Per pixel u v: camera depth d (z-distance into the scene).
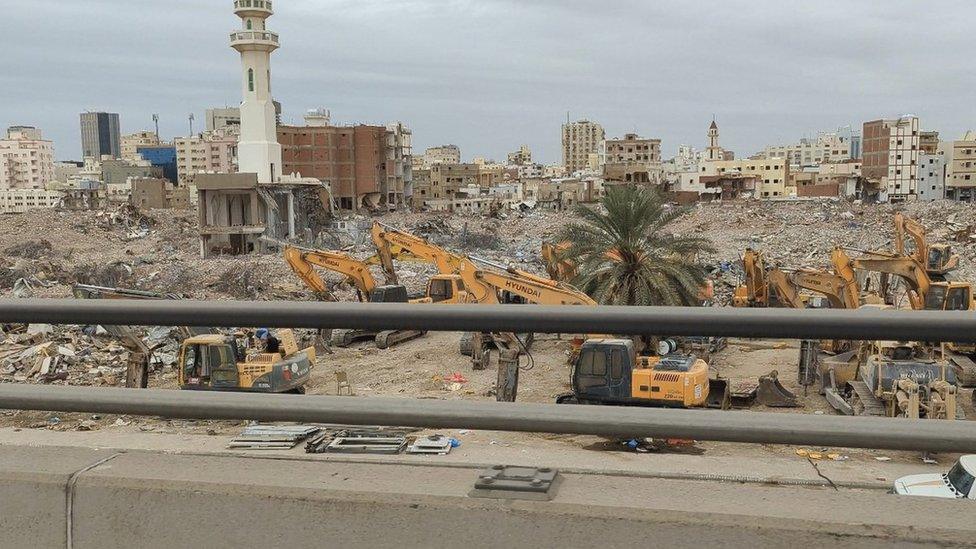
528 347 31.12
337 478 2.56
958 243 76.31
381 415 2.58
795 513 2.21
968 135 165.00
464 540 2.34
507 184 184.25
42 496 2.64
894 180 144.88
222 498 2.51
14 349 30.11
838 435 2.30
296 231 89.06
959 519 2.16
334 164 122.75
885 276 38.19
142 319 2.75
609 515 2.26
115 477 2.61
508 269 28.03
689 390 19.11
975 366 23.30
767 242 85.12
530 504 2.31
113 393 2.79
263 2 88.75
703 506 2.27
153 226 104.25
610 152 180.50
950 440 2.23
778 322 2.31
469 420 2.52
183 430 17.78
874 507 2.24
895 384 19.05
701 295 29.78
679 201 141.25
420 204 154.50
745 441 2.36
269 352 24.45
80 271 55.88
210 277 57.03
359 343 33.44
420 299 36.84
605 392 19.59
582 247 28.38
